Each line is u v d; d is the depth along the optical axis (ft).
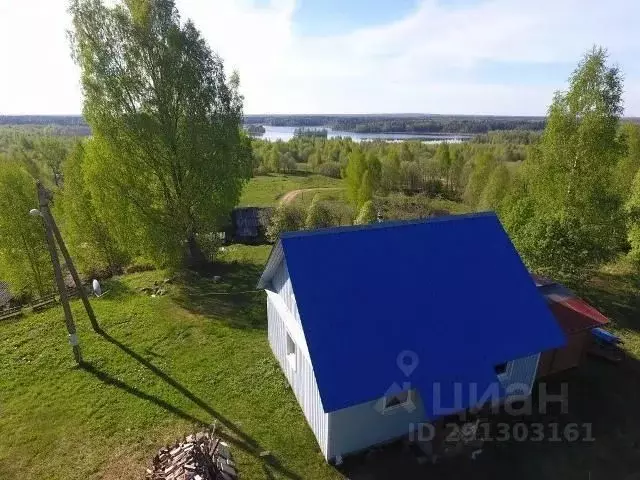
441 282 40.01
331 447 34.88
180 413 41.22
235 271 79.20
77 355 48.83
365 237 40.04
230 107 71.97
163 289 69.77
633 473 34.94
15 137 452.35
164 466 32.83
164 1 63.52
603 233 67.72
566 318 45.37
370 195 151.94
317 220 110.63
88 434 38.78
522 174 81.76
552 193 72.79
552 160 71.67
